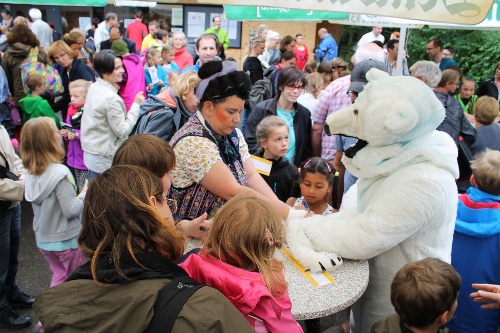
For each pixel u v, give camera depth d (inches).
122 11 462.9
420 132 70.8
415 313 61.6
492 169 91.4
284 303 54.2
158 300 40.8
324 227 75.9
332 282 69.2
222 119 79.2
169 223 48.2
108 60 158.4
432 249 74.9
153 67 256.4
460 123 156.3
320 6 62.0
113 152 164.7
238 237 54.2
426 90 70.6
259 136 125.8
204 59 191.0
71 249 120.6
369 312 82.1
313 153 167.2
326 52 423.8
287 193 126.6
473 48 441.1
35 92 199.0
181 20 398.0
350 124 74.8
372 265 79.4
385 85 71.6
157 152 65.6
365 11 61.2
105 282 41.6
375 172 73.4
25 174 120.6
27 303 130.3
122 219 44.1
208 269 53.8
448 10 59.7
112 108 158.7
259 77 244.4
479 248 92.9
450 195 71.3
